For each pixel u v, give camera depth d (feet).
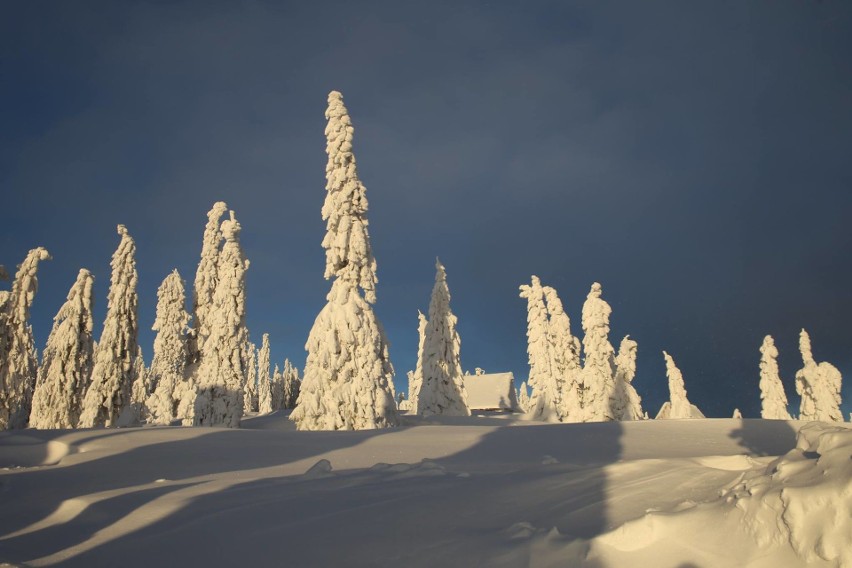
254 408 253.85
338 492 22.36
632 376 132.46
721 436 53.98
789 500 11.85
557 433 51.88
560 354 139.33
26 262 112.98
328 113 90.53
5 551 15.62
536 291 156.66
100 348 103.81
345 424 76.38
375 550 14.85
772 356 158.30
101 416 101.35
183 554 14.98
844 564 10.36
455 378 132.87
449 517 17.97
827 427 14.84
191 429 52.70
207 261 121.60
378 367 79.61
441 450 42.37
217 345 100.27
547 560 13.42
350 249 84.02
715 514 13.85
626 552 13.44
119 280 107.86
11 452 40.45
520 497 20.38
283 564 13.99
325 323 81.15
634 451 42.93
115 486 27.81
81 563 14.48
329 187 87.35
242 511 19.35
